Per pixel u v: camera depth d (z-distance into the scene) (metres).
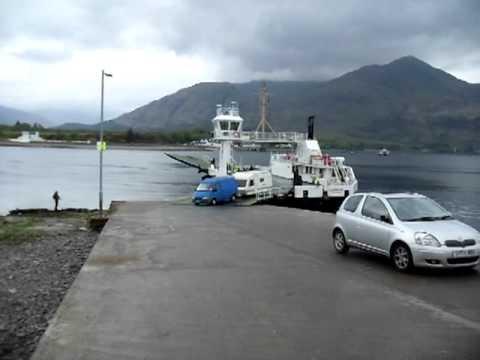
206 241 15.73
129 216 23.38
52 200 50.09
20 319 8.40
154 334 6.98
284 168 43.94
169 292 9.27
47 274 12.04
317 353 6.29
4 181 69.56
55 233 19.56
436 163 184.50
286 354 6.25
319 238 16.44
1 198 50.56
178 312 8.01
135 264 11.94
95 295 9.04
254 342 6.67
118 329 7.19
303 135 45.41
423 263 10.45
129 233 17.53
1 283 11.01
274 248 14.34
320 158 39.88
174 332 7.06
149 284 9.90
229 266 11.72
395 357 6.16
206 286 9.74
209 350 6.39
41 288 10.62
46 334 6.97
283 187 36.19
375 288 9.57
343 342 6.67
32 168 98.25
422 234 10.58
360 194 13.14
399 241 10.95
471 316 7.80
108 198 53.31
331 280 10.24
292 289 9.49
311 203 35.94
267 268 11.48
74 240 17.81
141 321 7.55
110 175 86.88
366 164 158.12
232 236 16.89
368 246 12.15
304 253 13.49
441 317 7.75
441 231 10.61
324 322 7.51
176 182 75.38
